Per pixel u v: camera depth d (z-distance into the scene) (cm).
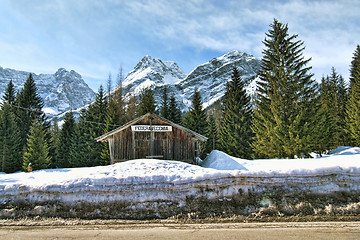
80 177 818
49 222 643
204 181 783
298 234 514
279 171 805
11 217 680
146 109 3881
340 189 727
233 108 3100
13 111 4169
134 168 955
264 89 2217
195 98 3572
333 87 4350
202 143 3350
